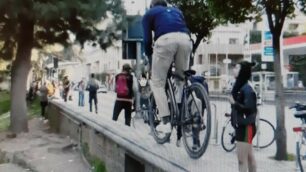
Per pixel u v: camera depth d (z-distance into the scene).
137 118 13.91
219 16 10.52
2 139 15.52
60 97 36.38
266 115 21.05
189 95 5.63
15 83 17.55
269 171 8.20
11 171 10.94
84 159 10.70
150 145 6.23
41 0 15.20
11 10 14.80
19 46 17.55
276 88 10.16
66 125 14.47
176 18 5.79
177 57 5.77
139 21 16.25
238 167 6.42
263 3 10.18
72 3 15.15
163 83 5.92
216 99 15.80
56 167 10.52
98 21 16.48
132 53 16.38
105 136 8.73
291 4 10.13
